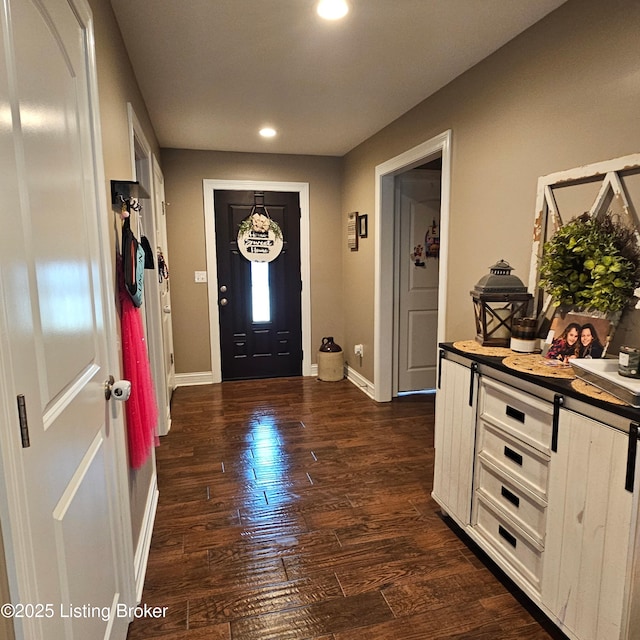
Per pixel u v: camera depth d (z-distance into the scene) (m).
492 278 2.07
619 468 1.22
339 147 4.32
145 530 2.00
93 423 1.22
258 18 1.97
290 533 2.12
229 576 1.83
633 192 1.61
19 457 0.74
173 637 1.54
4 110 0.74
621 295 1.60
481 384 1.86
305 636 1.55
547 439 1.51
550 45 1.96
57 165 1.01
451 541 2.06
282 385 4.55
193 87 2.75
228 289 4.62
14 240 0.76
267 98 2.97
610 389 1.31
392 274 3.91
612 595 1.25
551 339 1.88
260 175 4.54
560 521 1.44
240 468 2.76
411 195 3.91
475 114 2.50
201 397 4.16
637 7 1.58
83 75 1.26
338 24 2.04
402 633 1.56
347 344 4.84
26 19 0.85
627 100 1.63
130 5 1.84
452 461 2.07
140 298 1.81
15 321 0.75
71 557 1.00
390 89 2.83
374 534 2.11
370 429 3.38
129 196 1.75
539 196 2.04
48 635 0.84
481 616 1.63
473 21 2.03
